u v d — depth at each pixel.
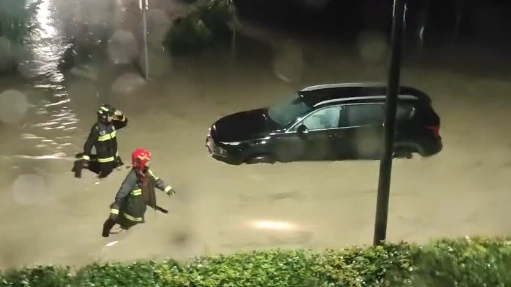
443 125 13.41
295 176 10.30
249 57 19.62
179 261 6.45
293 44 21.88
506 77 18.08
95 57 19.00
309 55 20.34
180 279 5.78
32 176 10.01
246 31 23.36
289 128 10.52
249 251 7.54
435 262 5.90
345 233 8.48
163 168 10.41
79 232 8.20
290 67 18.66
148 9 25.36
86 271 6.08
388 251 6.35
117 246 7.85
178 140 11.83
